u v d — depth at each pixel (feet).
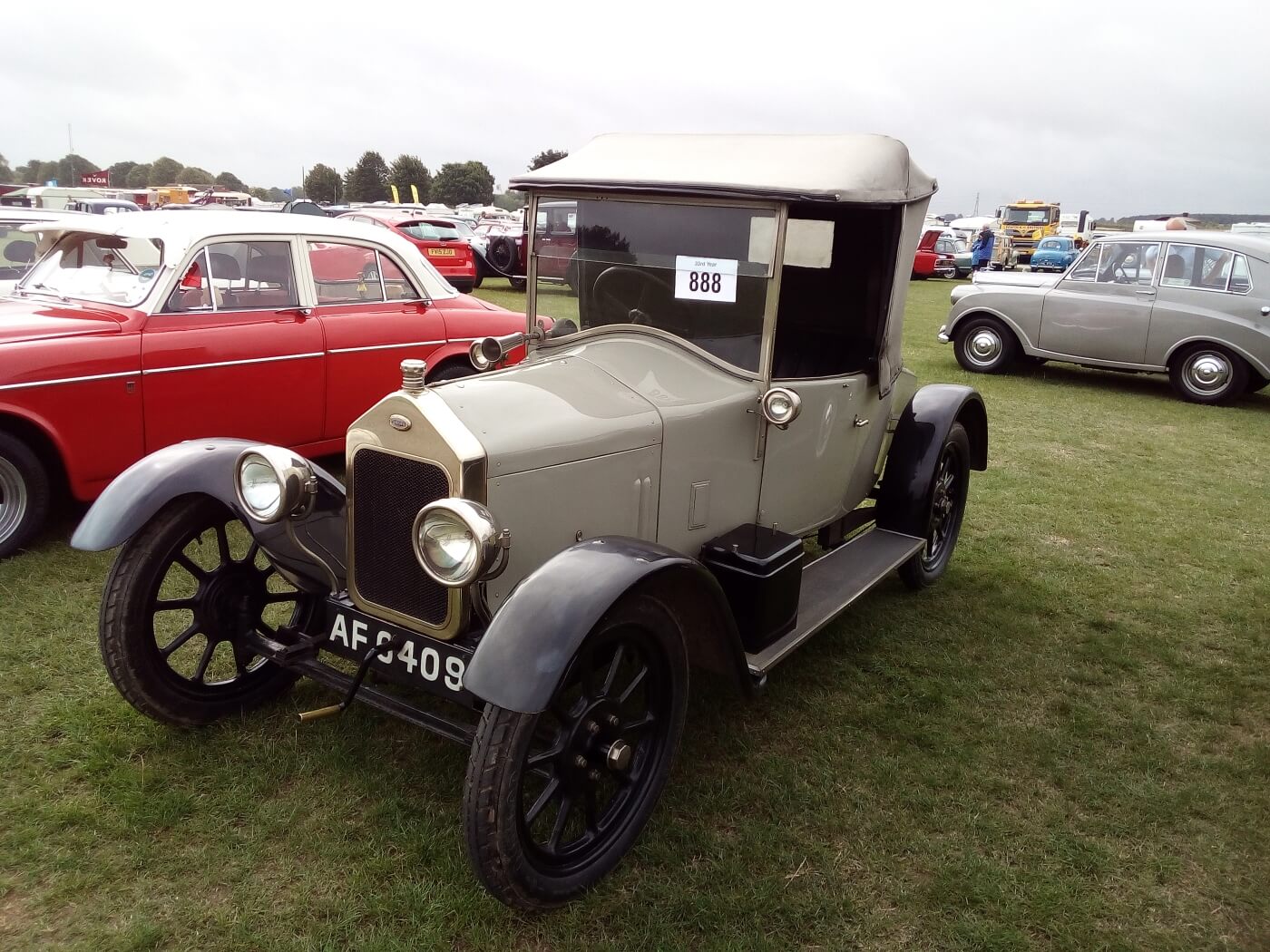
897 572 15.60
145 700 9.37
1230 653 13.25
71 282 16.67
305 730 9.98
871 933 7.61
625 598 7.41
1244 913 8.08
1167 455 24.91
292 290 17.20
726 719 10.73
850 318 12.91
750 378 10.21
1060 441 26.12
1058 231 128.98
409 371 8.04
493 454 7.81
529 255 11.16
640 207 10.28
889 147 10.98
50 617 12.32
